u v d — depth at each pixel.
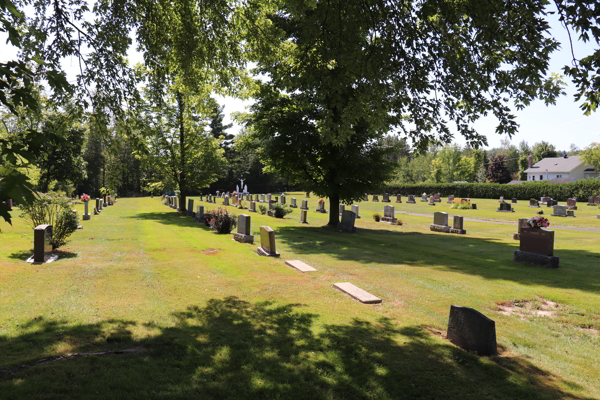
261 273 11.05
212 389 4.40
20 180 3.54
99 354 5.23
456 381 4.83
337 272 11.48
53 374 4.57
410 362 5.29
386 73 7.50
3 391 4.12
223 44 10.03
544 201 48.84
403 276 10.98
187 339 5.86
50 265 11.38
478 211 40.19
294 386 4.54
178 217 30.78
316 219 30.52
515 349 6.10
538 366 5.48
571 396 4.61
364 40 7.56
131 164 61.56
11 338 5.73
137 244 16.11
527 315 7.80
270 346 5.69
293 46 10.98
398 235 21.83
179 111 31.47
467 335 5.91
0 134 7.75
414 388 4.61
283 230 22.81
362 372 4.96
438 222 24.67
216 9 9.23
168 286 9.27
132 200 60.25
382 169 22.89
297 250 15.77
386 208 29.72
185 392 4.32
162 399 4.16
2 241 15.14
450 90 8.10
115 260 12.52
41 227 11.91
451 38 7.52
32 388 4.21
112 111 8.91
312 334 6.20
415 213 38.75
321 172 24.12
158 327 6.39
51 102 8.09
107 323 6.50
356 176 22.72
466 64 7.46
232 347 5.64
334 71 7.73
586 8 5.19
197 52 9.56
